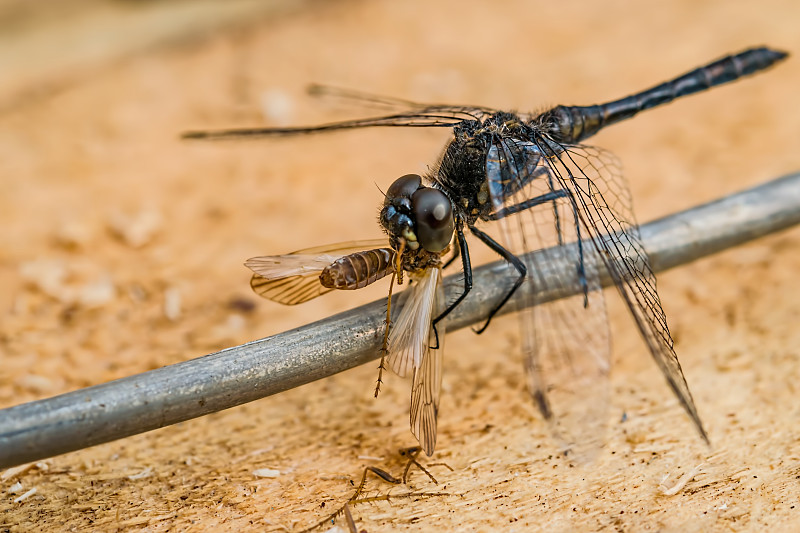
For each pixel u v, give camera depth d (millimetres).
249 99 303
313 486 228
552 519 224
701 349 241
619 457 229
